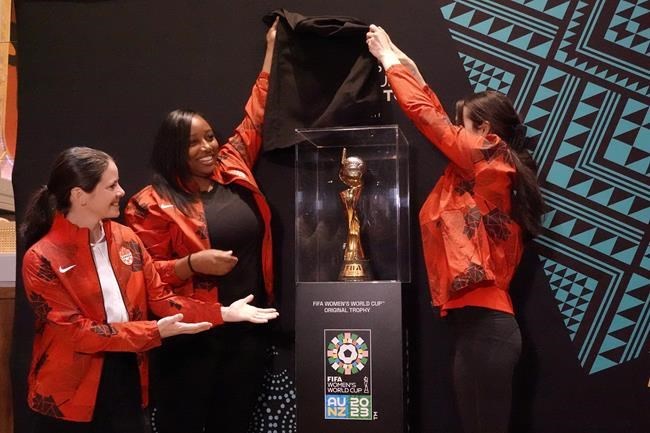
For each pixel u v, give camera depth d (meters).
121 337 2.26
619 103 3.00
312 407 2.67
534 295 3.00
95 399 2.29
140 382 2.43
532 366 2.98
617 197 2.98
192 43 3.26
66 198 2.33
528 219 2.61
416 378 3.02
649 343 2.92
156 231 2.82
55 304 2.27
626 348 2.94
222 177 2.96
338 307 2.69
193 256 2.71
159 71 3.27
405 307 2.91
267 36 3.14
